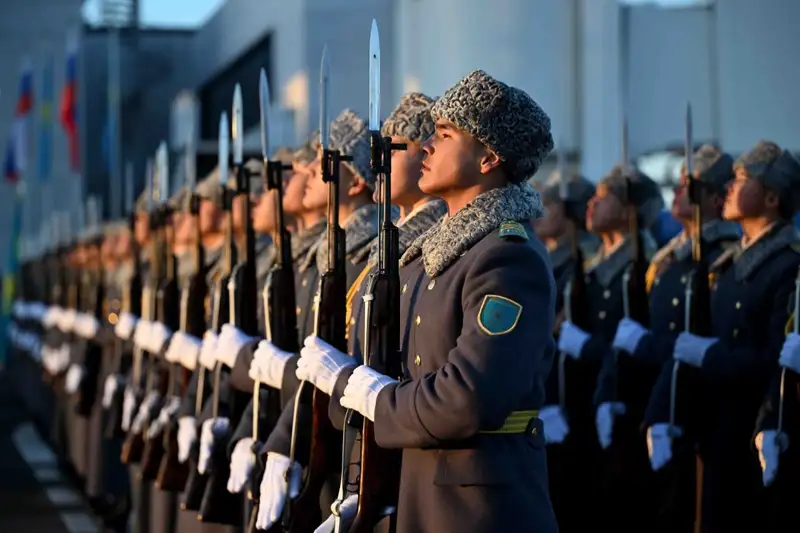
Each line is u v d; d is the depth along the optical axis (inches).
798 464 184.7
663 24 551.8
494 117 130.6
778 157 200.7
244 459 171.6
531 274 126.2
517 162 132.0
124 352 297.4
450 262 131.5
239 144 193.6
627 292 224.1
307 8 715.4
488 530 125.3
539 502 128.3
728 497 199.6
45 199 984.3
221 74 984.3
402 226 156.9
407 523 130.3
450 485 126.8
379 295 135.6
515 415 128.3
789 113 491.5
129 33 1094.4
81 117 1036.5
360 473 134.3
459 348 124.3
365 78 716.0
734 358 195.3
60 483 398.6
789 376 182.2
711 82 551.5
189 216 263.3
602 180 238.7
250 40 866.1
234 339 187.5
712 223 225.1
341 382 140.5
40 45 1067.3
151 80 1095.0
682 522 209.3
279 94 776.3
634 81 548.4
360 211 176.1
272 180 173.0
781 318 196.5
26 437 504.7
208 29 1024.9
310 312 178.9
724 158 223.9
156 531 236.7
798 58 489.7
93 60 1091.3
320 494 158.1
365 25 715.4
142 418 248.7
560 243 261.1
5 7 1063.6
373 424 132.6
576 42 528.1
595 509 233.0
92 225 442.6
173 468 216.7
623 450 222.8
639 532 226.2
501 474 126.1
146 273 322.0
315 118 707.4
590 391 233.6
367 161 176.6
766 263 201.2
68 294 450.9
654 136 546.3
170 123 1087.0
